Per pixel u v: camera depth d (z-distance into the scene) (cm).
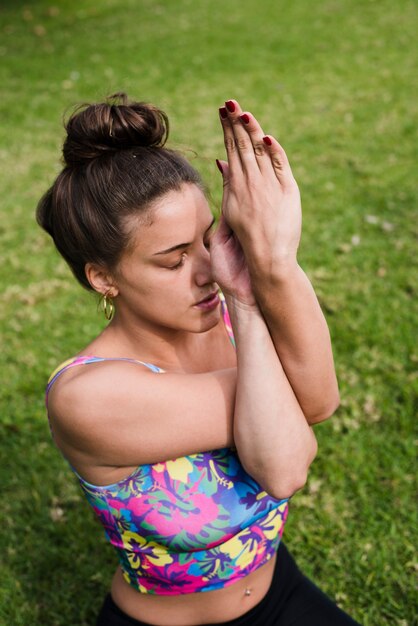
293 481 158
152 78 1057
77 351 473
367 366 421
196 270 160
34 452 391
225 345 191
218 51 1155
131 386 159
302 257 551
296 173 704
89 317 511
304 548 315
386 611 287
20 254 612
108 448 161
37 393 436
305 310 152
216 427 162
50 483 371
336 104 883
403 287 502
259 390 154
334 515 331
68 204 160
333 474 349
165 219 154
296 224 146
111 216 155
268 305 150
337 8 1320
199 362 184
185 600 185
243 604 190
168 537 169
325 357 157
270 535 183
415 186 651
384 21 1210
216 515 169
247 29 1263
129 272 160
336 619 198
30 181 752
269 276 147
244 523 173
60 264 591
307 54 1095
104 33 1339
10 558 331
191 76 1052
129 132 157
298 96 927
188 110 910
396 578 298
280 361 157
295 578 204
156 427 159
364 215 611
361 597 294
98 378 160
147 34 1303
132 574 182
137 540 174
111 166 155
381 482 347
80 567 324
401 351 431
